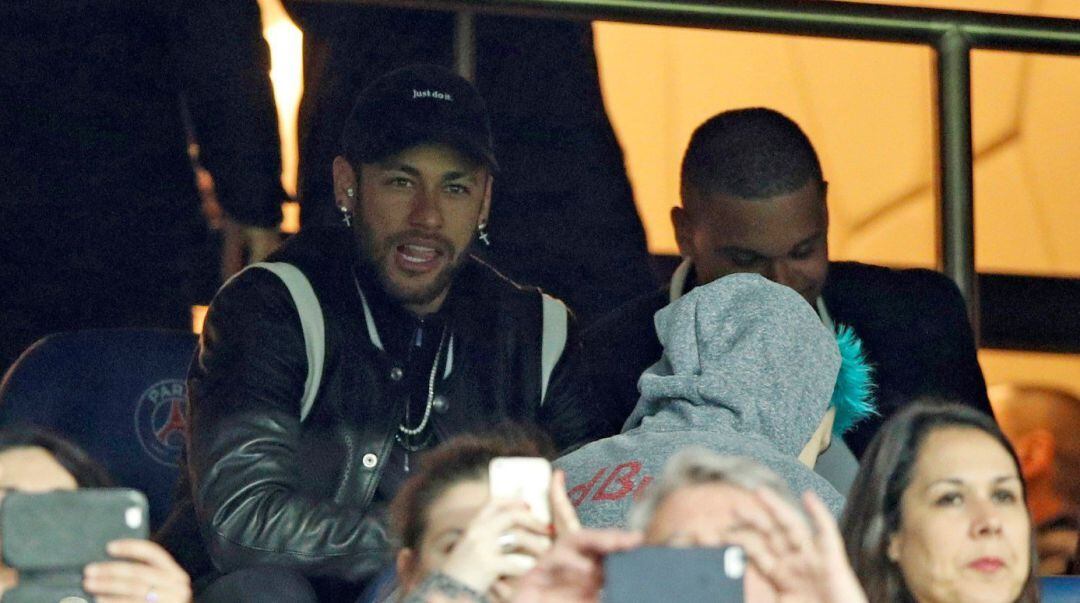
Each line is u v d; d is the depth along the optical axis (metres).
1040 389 21.70
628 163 21.38
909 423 14.55
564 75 21.20
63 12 20.92
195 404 18.17
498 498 12.66
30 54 20.91
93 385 19.22
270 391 18.05
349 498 18.09
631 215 21.33
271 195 20.98
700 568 10.11
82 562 13.07
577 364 19.30
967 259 20.67
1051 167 21.72
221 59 20.84
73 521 13.11
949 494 14.27
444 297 18.97
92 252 21.00
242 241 21.05
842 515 14.56
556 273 21.17
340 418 18.28
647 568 10.13
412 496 14.45
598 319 20.30
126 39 20.98
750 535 10.89
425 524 14.27
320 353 18.31
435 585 12.02
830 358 14.86
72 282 20.98
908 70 21.25
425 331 18.78
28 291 20.91
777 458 14.23
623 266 21.25
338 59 20.84
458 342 18.84
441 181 19.11
